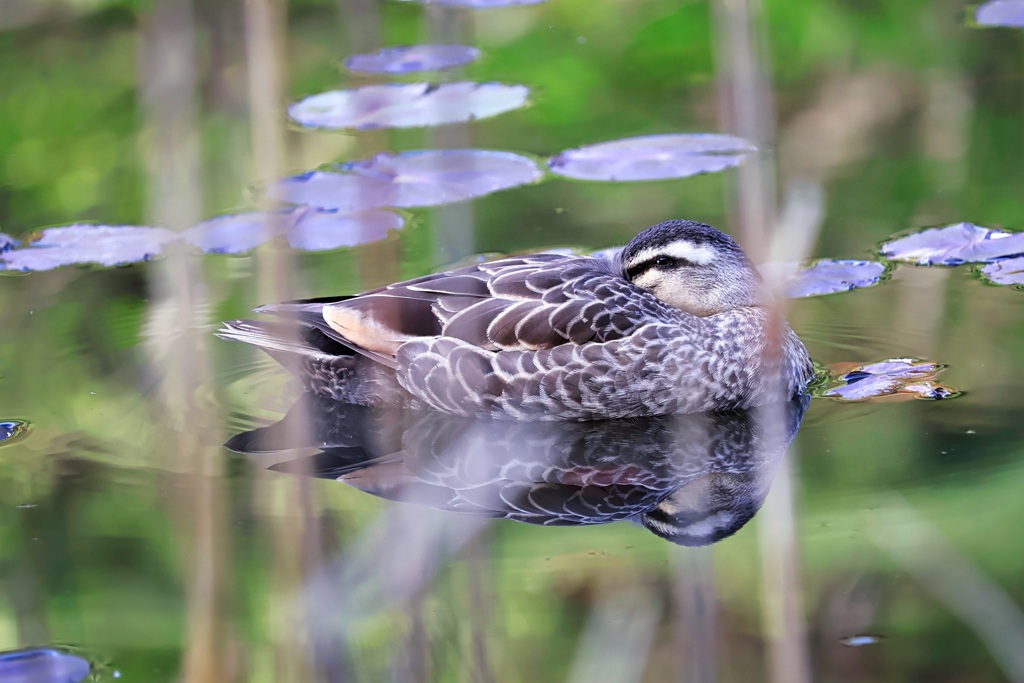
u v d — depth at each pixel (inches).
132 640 313.6
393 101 729.6
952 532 349.4
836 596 331.3
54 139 709.3
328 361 465.7
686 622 263.3
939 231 560.7
